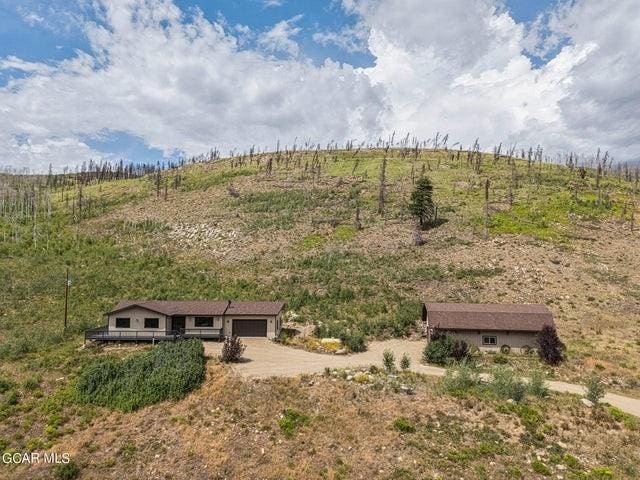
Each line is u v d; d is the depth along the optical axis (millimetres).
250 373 35656
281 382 33406
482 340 45250
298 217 96125
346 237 83250
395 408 29328
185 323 47750
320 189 115125
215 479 23188
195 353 37875
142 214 108125
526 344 44875
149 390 31812
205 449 25578
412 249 75188
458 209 91625
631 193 105750
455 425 27297
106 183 166500
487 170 132000
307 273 69688
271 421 28047
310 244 81750
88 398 31641
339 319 54250
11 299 59094
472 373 34906
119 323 45062
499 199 97000
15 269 71688
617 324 50094
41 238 90250
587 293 57688
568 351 43719
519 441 25625
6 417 29688
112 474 24141
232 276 70500
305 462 23844
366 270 69062
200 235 90750
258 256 78625
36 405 31219
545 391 32406
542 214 86312
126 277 68750
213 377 34375
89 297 60375
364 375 34500
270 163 141375
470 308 47531
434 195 102688
